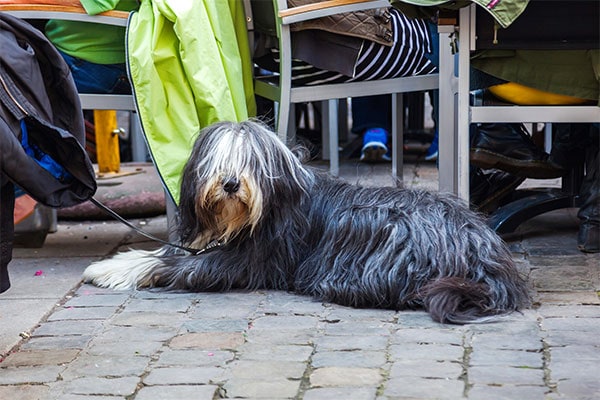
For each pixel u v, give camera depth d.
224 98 4.27
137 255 4.26
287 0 4.36
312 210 3.92
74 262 4.57
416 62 4.69
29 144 3.05
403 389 2.78
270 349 3.16
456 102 4.58
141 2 4.39
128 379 2.93
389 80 4.64
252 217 3.70
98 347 3.25
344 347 3.15
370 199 3.85
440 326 3.36
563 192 4.76
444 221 3.72
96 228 5.36
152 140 4.25
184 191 3.84
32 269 4.43
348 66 4.47
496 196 4.83
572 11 3.96
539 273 4.03
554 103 4.23
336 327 3.38
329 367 2.97
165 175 4.24
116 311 3.68
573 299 3.65
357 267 3.68
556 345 3.13
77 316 3.63
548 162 4.63
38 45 3.07
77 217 5.52
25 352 3.23
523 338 3.20
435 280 3.56
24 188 2.91
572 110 4.08
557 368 2.92
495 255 3.66
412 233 3.66
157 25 4.21
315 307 3.65
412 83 4.67
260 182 3.68
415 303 3.57
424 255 3.63
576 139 4.58
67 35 4.45
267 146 3.74
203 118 4.32
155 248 4.83
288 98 4.46
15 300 3.89
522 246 4.50
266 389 2.81
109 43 4.50
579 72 4.14
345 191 3.94
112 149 6.40
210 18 4.30
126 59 4.22
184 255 4.11
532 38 3.99
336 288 3.67
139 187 5.80
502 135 4.61
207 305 3.71
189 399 2.77
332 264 3.76
